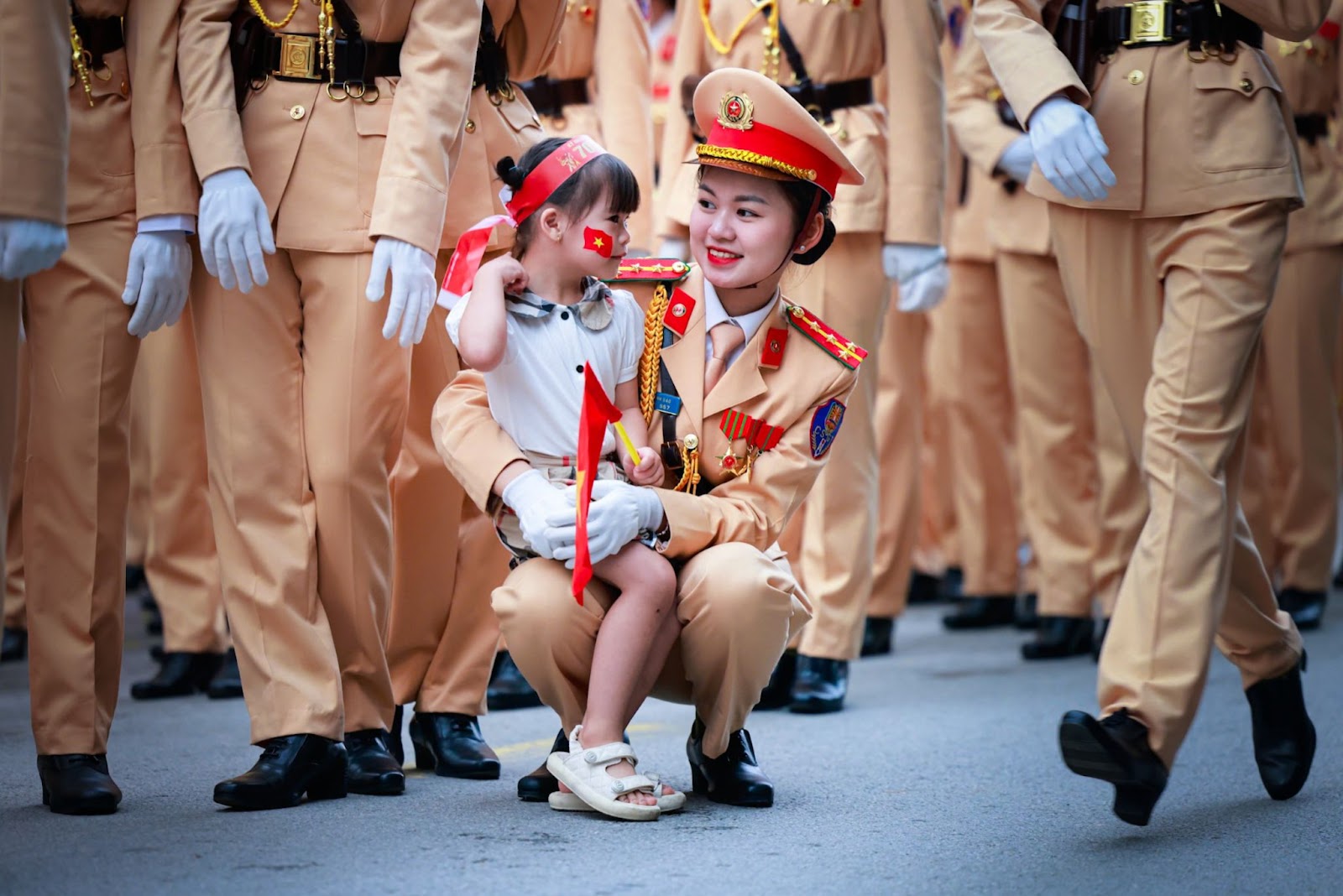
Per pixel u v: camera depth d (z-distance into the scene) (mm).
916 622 24656
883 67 17141
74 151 11727
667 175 17453
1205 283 12141
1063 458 20781
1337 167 21766
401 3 12133
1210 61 12453
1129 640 11469
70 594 11938
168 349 17328
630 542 11266
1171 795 12820
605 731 11406
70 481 11891
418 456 13188
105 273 11828
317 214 11969
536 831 11172
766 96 11375
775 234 11531
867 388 17281
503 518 11594
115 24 11914
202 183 11609
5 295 10984
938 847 10992
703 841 11000
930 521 26828
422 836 10984
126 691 18266
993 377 23312
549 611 11297
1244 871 10477
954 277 23156
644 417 11805
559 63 18984
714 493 11805
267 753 12008
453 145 12391
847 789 12852
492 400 11562
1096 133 12344
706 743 11852
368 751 12602
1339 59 21391
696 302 11945
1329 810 12242
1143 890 10023
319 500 12242
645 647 11273
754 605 11211
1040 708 16891
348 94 12062
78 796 11695
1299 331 21922
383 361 12148
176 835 11047
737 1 17000
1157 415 11961
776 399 11805
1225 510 11672
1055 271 20672
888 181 16859
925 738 15242
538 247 11555
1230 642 12680
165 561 17859
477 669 13477
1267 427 24266
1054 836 11375
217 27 11773
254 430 12086
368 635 12508
